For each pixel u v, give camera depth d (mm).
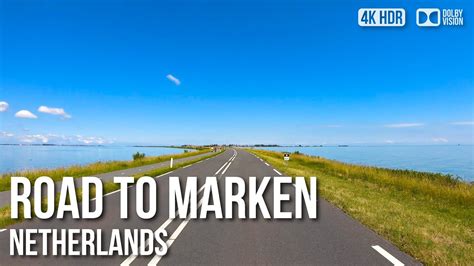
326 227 8672
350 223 9125
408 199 14078
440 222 9367
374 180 21969
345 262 6043
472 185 20438
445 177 24234
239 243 7219
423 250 6695
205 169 27344
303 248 6875
